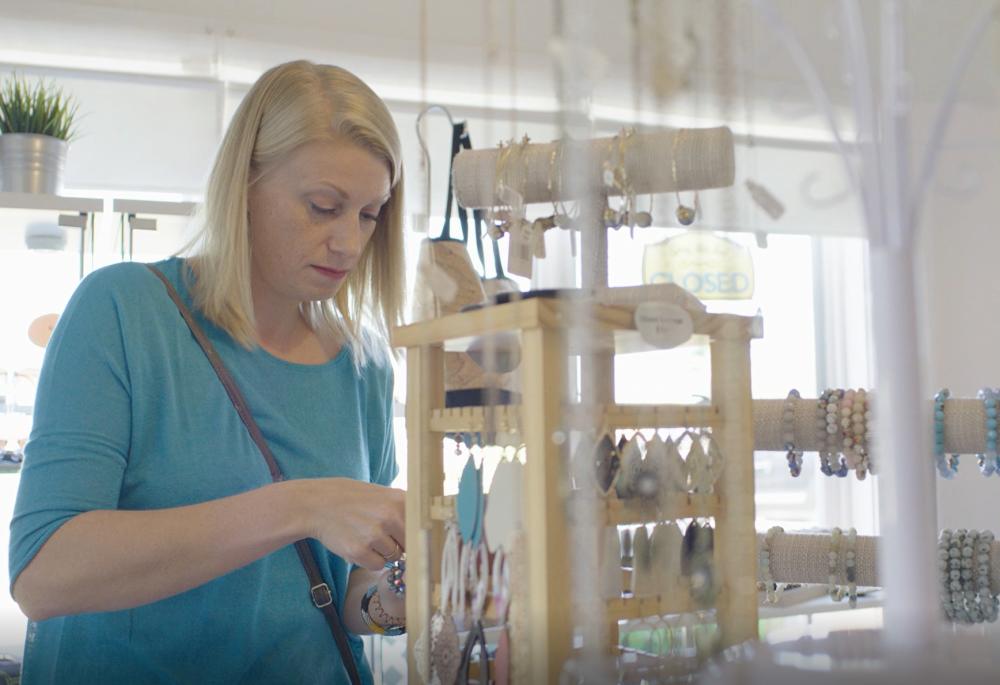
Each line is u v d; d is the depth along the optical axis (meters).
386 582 1.16
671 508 0.65
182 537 0.98
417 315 0.76
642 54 0.62
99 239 2.05
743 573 0.66
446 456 0.76
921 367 0.53
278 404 1.23
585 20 0.63
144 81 2.52
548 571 0.63
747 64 0.60
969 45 0.55
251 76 2.58
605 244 0.65
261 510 1.00
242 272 1.17
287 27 2.56
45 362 1.10
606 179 0.63
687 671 0.64
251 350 1.22
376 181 1.16
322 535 0.98
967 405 0.69
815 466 0.84
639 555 0.65
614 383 0.66
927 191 0.57
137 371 1.10
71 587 0.98
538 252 0.67
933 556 0.52
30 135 2.13
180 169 2.54
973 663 0.51
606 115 0.63
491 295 0.71
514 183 0.68
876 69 0.55
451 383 0.75
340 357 1.33
